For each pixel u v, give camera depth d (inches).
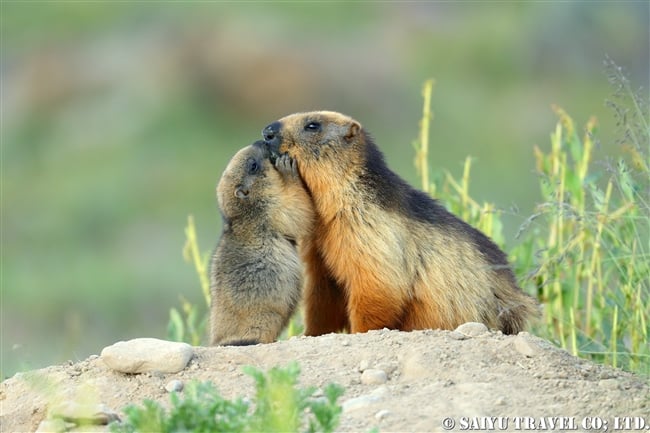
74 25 3230.8
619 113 807.7
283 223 795.4
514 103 2952.8
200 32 3046.3
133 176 2588.6
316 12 3250.5
